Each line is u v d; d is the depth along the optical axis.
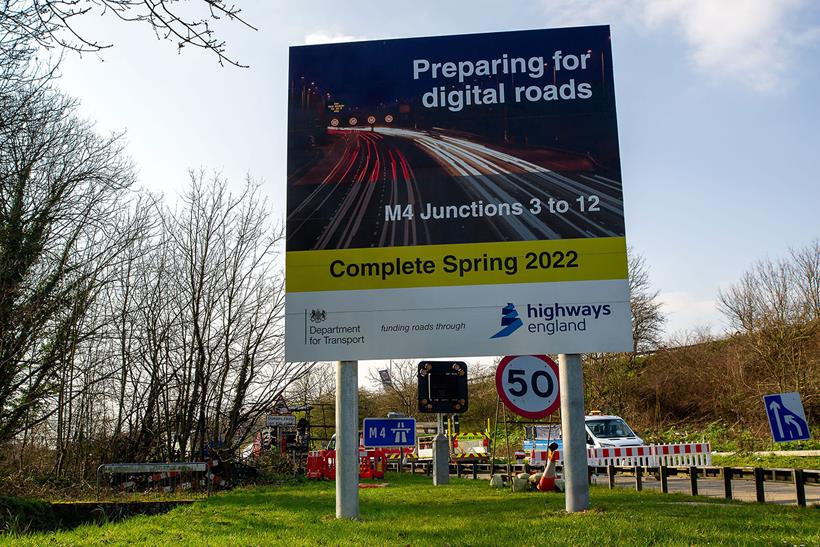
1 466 19.12
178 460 24.91
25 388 21.19
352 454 10.12
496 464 26.47
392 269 10.13
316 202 10.38
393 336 10.00
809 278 39.88
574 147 10.20
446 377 15.74
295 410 28.81
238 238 26.73
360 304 10.09
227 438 25.67
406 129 10.45
